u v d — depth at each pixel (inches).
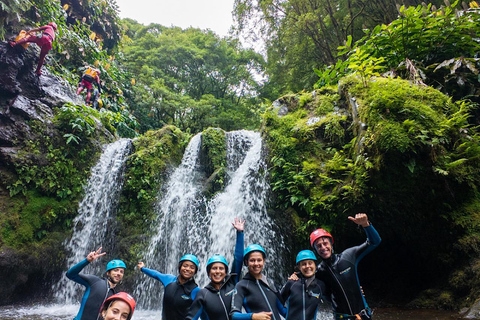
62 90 395.2
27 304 277.6
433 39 279.7
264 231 268.1
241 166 325.4
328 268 115.6
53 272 301.3
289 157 274.5
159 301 285.4
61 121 346.6
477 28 272.5
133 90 683.4
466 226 188.5
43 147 325.4
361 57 256.7
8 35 342.6
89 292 125.8
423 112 205.9
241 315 102.4
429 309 185.8
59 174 327.6
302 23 508.7
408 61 267.3
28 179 304.2
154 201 333.4
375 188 211.3
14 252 274.8
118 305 78.5
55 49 448.5
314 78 549.0
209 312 108.9
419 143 194.1
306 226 242.8
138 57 841.5
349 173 227.8
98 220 337.4
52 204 314.3
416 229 213.0
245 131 361.4
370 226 116.0
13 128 312.7
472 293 170.1
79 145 350.3
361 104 243.1
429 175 196.4
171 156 366.0
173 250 305.4
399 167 199.3
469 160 203.2
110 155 371.6
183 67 946.7
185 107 758.5
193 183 336.2
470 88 249.9
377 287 235.5
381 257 238.5
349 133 265.1
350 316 108.7
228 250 280.4
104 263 311.1
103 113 411.5
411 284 220.5
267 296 111.7
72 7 549.0
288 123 293.6
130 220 324.5
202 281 284.8
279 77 674.8
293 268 248.2
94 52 514.3
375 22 500.4
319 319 195.6
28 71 343.3
